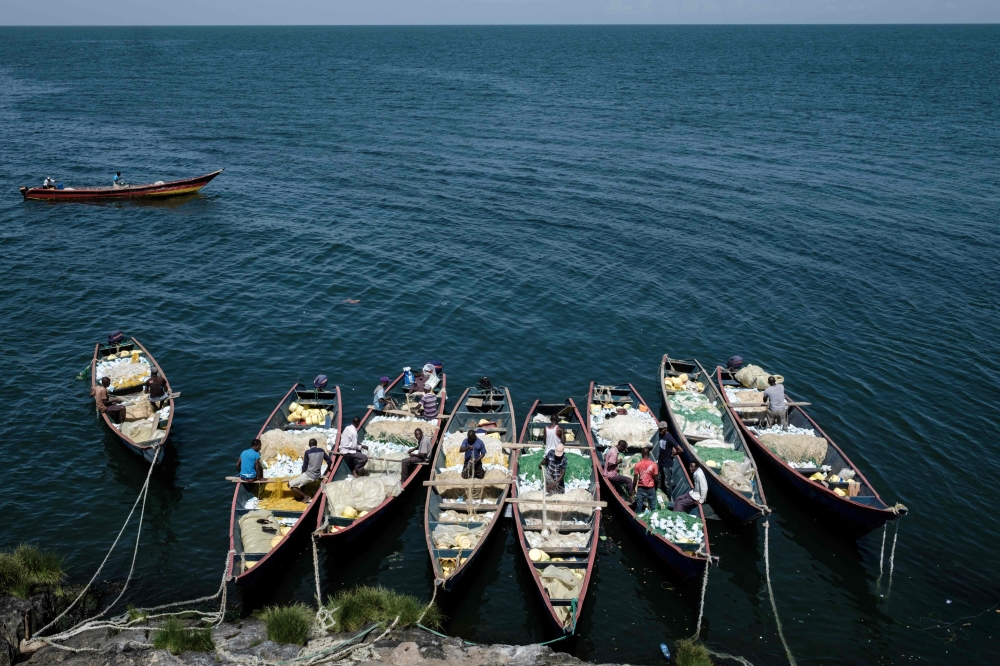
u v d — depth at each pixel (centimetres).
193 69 15888
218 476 2378
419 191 5753
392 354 3247
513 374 3127
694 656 1692
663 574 2022
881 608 1934
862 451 2598
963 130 8500
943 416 2825
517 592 1947
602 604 1905
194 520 2173
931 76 14750
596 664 1652
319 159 6831
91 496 2255
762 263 4328
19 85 12456
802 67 16900
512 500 2123
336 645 1627
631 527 2134
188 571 1972
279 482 2225
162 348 3212
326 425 2639
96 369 2961
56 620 1714
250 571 1783
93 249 4400
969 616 1912
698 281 4072
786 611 1917
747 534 2206
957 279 4125
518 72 15650
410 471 2362
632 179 6144
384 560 2056
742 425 2652
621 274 4156
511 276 4100
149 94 11225
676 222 5034
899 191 5844
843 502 2138
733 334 3491
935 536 2205
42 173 6219
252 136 7894
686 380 2986
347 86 12581
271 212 5181
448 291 3891
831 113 9675
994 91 12162
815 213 5253
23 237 4562
